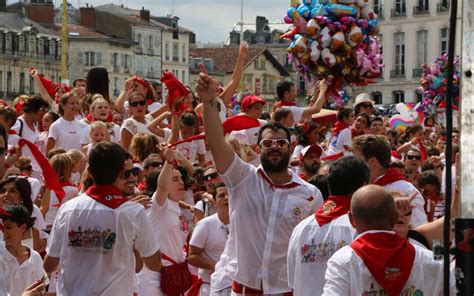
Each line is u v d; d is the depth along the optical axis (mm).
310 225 7023
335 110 15648
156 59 113375
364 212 5969
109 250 7570
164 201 9453
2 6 108062
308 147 10367
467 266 4594
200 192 11070
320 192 7723
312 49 13156
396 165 11945
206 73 7375
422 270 5902
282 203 7535
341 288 5875
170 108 12523
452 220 5086
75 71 106750
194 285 9516
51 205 10828
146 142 11453
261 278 7551
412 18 73000
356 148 8258
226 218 9320
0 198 8156
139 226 7641
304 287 6996
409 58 73438
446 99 4703
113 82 107688
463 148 4516
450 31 4652
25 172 11102
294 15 13219
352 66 13312
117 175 7676
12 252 7965
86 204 7621
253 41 117000
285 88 13430
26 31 104188
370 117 16562
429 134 20156
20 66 104062
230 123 12547
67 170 10797
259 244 7547
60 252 7711
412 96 73188
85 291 7547
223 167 7480
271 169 7539
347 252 5938
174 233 9570
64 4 39406
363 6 13273
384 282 5848
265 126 7664
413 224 8188
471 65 4500
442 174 13164
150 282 9461
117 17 110062
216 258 9328
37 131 13555
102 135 12102
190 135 12375
